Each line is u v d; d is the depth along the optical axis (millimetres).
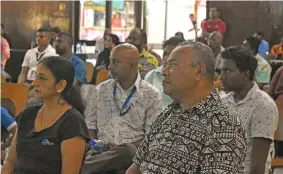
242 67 3180
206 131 2215
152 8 13773
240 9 12398
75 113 2820
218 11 12547
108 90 3994
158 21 13789
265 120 3141
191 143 2225
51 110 2836
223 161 2146
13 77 10422
